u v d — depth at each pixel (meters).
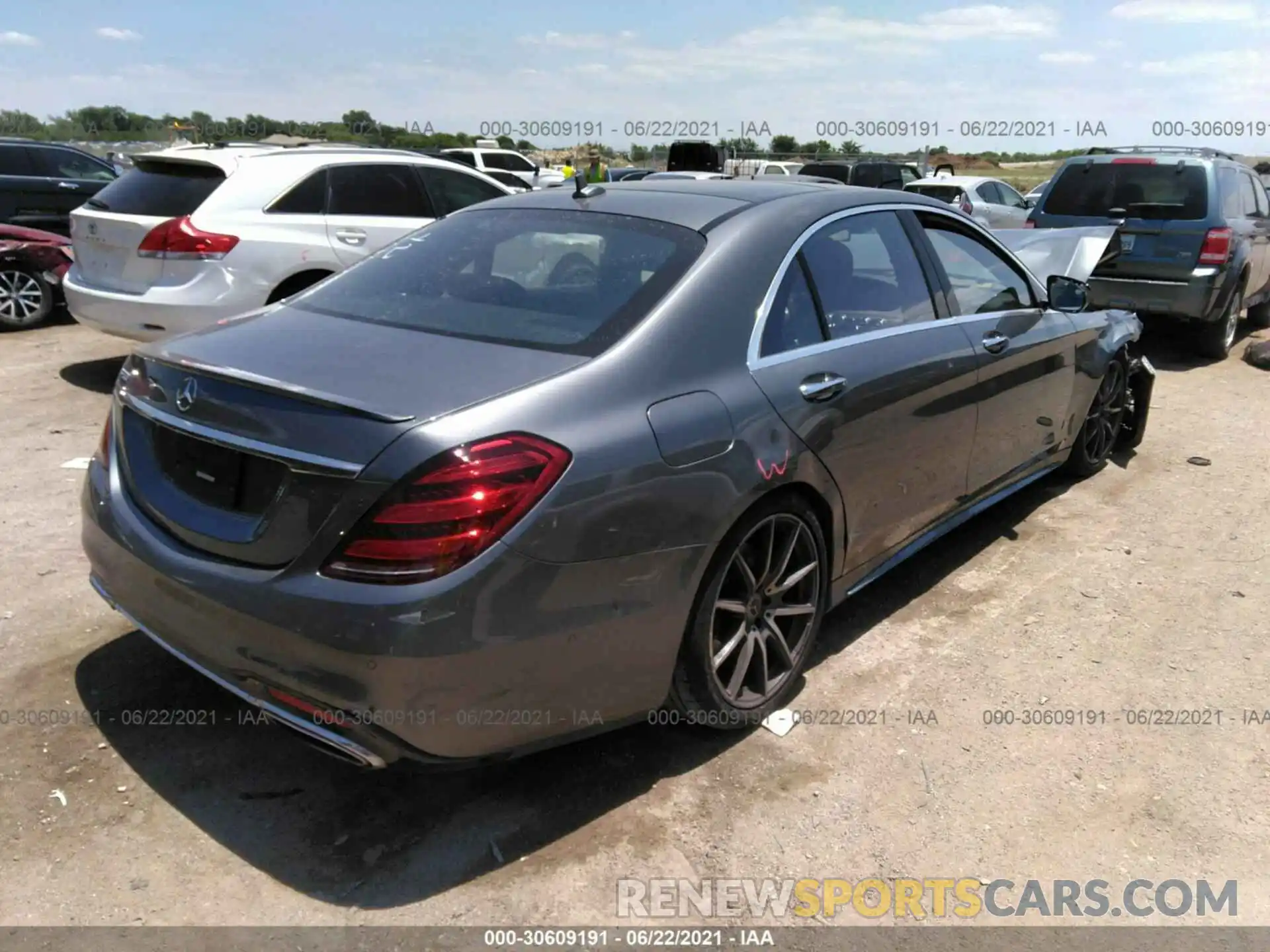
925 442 3.70
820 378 3.13
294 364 2.61
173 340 2.94
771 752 3.07
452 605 2.25
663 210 3.29
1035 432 4.64
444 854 2.61
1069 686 3.49
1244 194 9.41
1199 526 4.97
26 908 2.38
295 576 2.33
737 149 20.97
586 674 2.54
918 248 3.89
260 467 2.43
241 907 2.41
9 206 11.59
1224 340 8.97
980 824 2.79
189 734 3.05
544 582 2.38
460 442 2.29
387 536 2.24
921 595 4.17
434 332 2.86
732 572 2.95
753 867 2.61
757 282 3.07
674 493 2.62
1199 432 6.67
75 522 4.57
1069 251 6.39
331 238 6.78
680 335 2.80
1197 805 2.89
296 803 2.78
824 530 3.30
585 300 2.91
